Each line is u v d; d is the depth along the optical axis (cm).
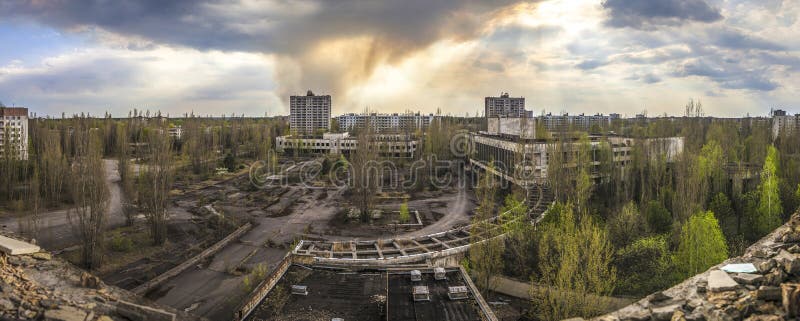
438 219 7112
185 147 12900
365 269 3669
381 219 7075
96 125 15150
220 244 5691
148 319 2272
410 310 2883
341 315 2866
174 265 4909
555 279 3512
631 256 4266
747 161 9700
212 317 3841
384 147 13138
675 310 2061
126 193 6819
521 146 8462
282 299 3112
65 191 7688
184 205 7938
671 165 7781
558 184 6994
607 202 7344
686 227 4022
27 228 5350
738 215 6031
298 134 18862
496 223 5656
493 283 4369
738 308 1934
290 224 6825
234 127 17562
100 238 4775
